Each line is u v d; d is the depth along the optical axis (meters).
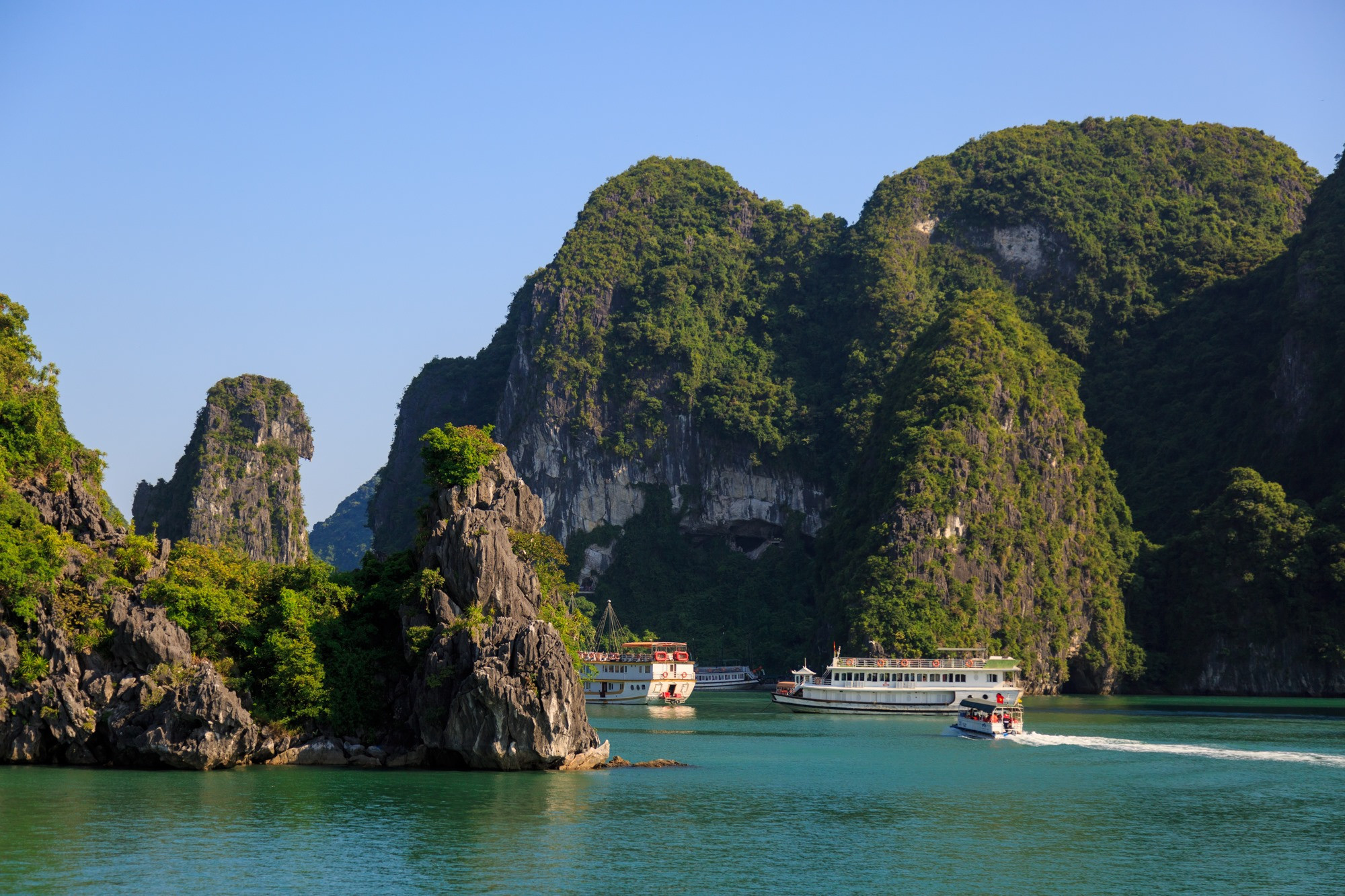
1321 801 84.31
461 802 75.56
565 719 84.44
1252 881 62.09
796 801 82.38
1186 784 91.56
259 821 69.81
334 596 91.56
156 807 72.69
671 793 82.19
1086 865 64.88
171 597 87.94
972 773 97.19
